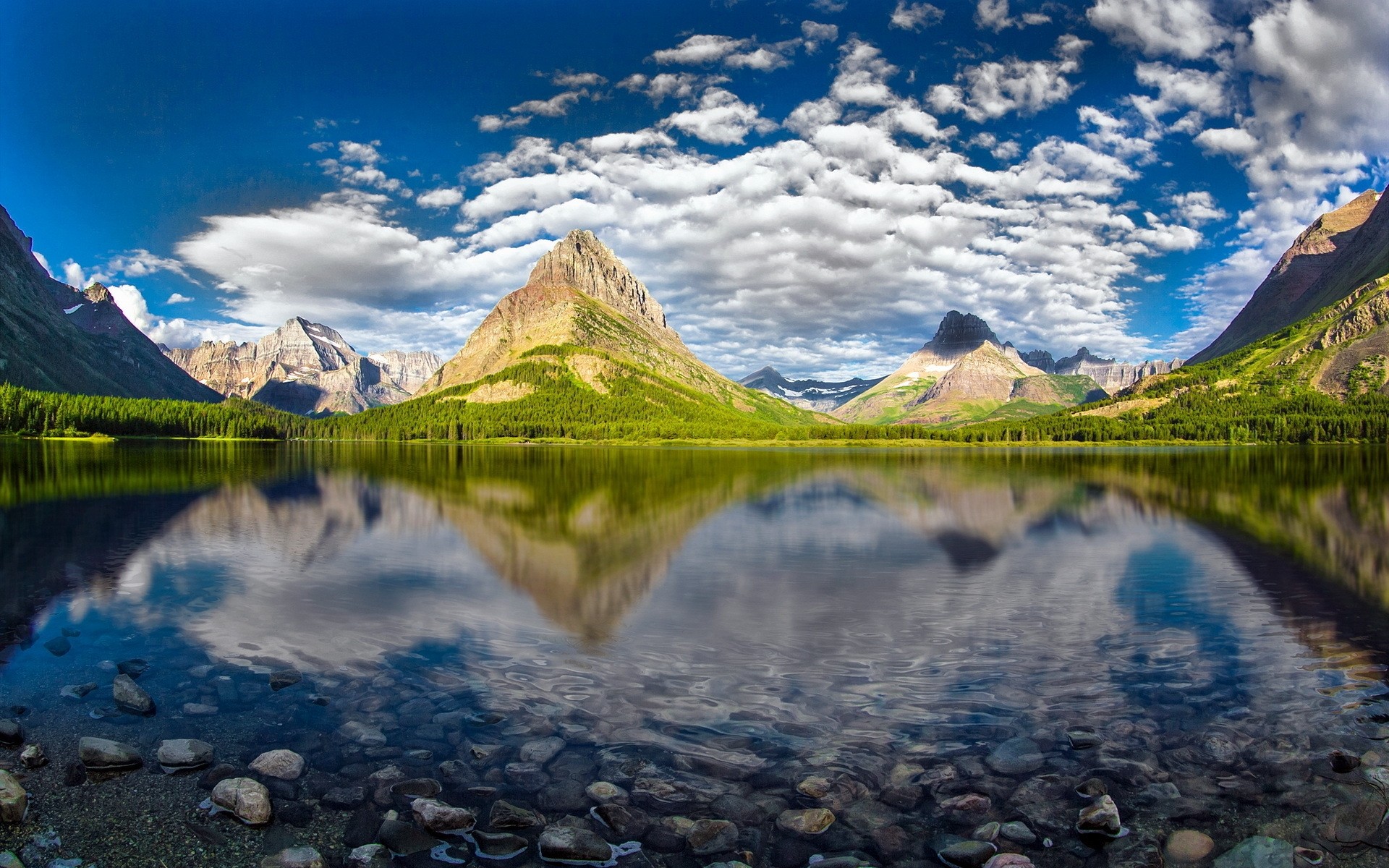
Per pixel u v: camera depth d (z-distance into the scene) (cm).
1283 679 1966
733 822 1262
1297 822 1259
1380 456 16450
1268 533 4975
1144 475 11338
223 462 13000
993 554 4138
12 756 1484
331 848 1191
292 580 3281
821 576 3478
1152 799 1343
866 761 1491
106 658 2133
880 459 18788
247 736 1594
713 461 16550
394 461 14812
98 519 5319
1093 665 2105
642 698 1833
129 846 1186
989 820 1278
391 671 2030
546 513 6172
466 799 1338
